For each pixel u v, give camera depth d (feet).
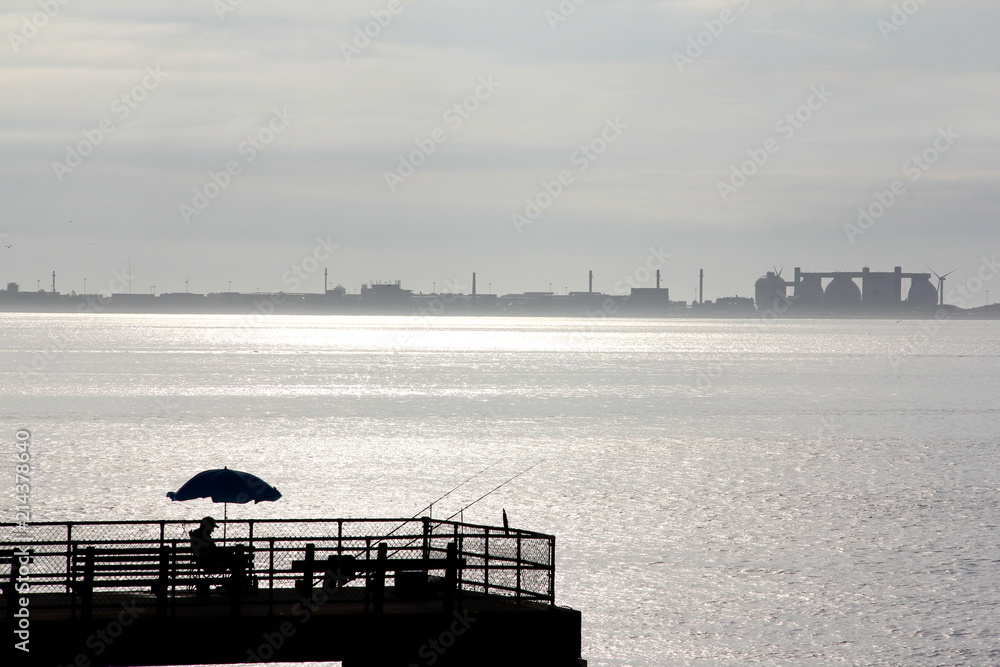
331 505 531.50
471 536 220.64
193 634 197.88
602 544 452.35
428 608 209.56
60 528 450.30
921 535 478.18
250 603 204.74
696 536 471.21
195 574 210.59
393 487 594.24
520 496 573.33
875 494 590.96
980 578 400.47
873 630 336.29
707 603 364.17
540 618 208.33
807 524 501.56
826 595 374.43
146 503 520.01
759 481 636.07
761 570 409.90
